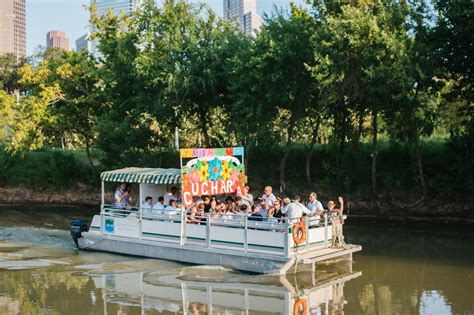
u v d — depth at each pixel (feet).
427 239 70.03
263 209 53.67
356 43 79.71
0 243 67.82
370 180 99.66
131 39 111.55
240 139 101.14
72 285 47.26
